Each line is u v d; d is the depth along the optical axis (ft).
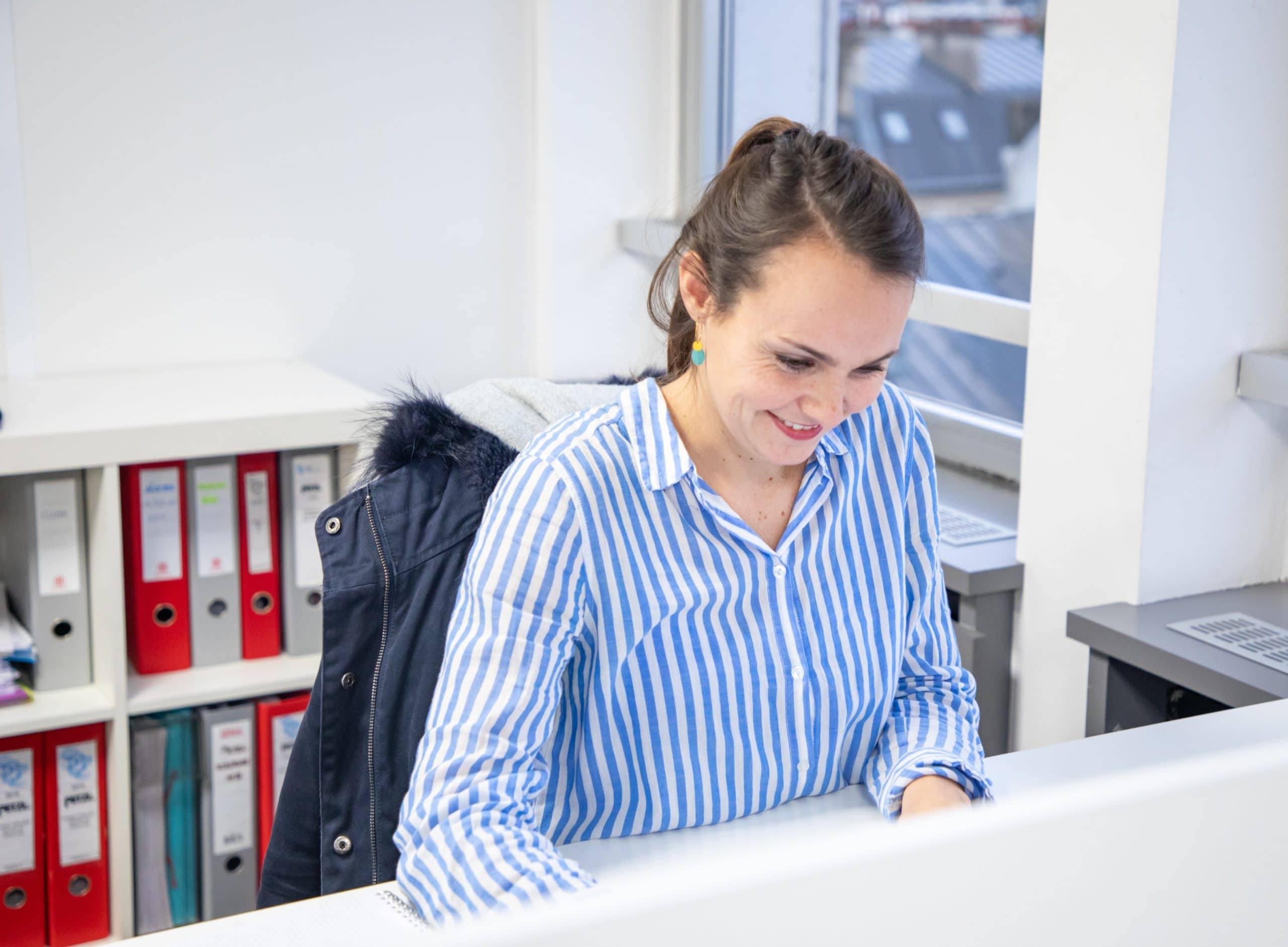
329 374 8.44
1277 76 5.50
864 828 1.46
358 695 4.43
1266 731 3.54
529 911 1.29
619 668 3.22
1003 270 18.13
